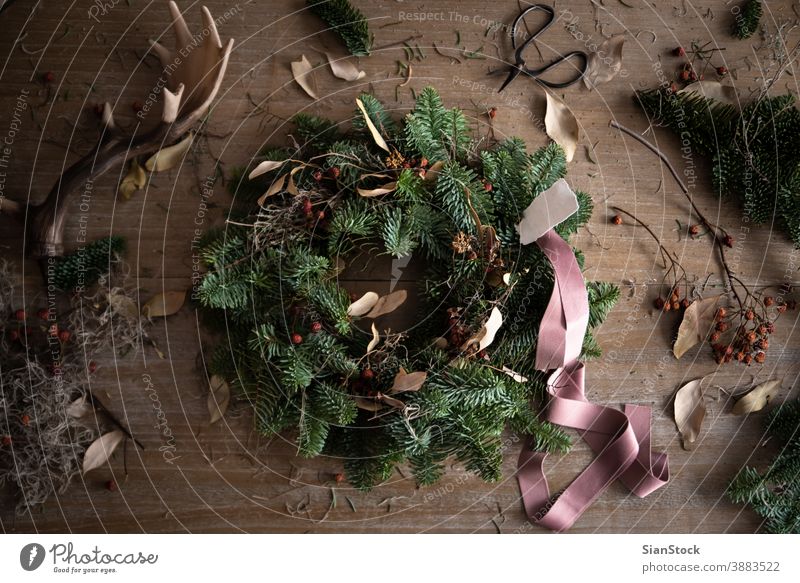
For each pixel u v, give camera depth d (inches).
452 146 33.4
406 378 31.9
